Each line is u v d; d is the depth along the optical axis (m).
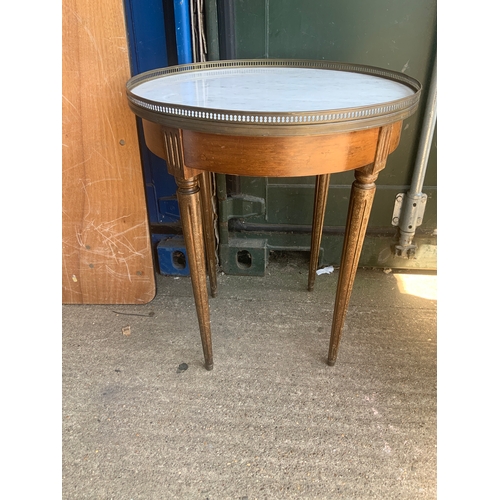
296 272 1.50
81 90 1.14
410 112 0.79
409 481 0.85
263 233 1.45
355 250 0.93
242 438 0.93
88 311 1.33
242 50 1.20
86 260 1.32
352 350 1.16
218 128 0.69
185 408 1.00
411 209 1.34
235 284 1.44
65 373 1.10
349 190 1.36
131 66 1.22
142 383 1.07
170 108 0.71
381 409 0.99
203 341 1.06
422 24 1.13
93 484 0.85
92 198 1.25
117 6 1.06
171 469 0.87
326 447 0.91
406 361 1.13
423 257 1.45
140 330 1.25
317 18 1.14
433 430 0.95
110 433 0.95
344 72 1.12
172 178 1.37
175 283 1.46
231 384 1.06
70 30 1.08
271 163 0.74
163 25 1.16
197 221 0.90
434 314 1.30
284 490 0.83
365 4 1.12
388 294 1.39
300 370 1.10
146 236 1.28
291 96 0.85
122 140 1.18
